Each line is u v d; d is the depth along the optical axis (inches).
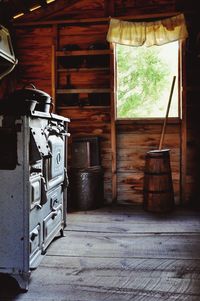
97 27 178.1
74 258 96.9
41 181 87.1
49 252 102.0
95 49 174.1
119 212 157.6
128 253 101.0
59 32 181.2
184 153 168.9
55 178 105.7
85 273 85.9
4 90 175.0
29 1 171.2
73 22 177.5
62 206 120.1
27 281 76.7
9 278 84.9
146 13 174.1
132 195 176.7
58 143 106.5
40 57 181.9
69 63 177.3
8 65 127.9
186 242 111.0
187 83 169.6
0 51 110.0
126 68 181.8
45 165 92.1
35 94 93.4
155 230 125.6
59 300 71.6
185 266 90.3
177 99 175.8
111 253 101.0
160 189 153.8
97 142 172.4
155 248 105.2
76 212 158.1
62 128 115.7
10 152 77.0
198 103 169.0
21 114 75.8
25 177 76.6
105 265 91.2
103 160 178.5
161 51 179.2
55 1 179.5
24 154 76.4
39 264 86.7
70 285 79.0
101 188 170.6
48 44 181.2
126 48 181.2
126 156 176.9
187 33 163.2
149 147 174.9
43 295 74.2
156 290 75.9
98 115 178.5
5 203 77.4
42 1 173.5
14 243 77.2
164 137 173.6
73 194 165.2
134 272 86.4
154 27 167.5
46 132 93.4
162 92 179.8
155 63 180.1
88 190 162.1
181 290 75.9
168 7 172.1
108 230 126.5
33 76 182.5
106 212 157.9
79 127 180.4
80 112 180.1
